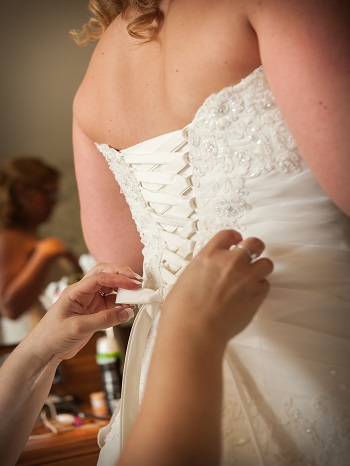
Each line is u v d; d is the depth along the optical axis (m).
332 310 0.81
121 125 0.96
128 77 0.92
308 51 0.70
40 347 1.04
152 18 0.86
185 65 0.82
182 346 0.68
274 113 0.80
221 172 0.84
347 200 0.72
